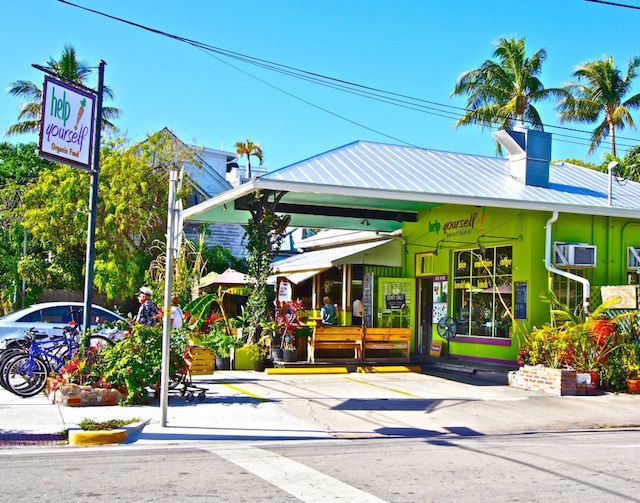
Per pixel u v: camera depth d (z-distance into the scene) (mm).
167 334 10633
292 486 6934
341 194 15969
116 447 9281
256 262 18047
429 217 21203
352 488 6906
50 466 7812
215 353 17656
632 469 8094
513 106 39562
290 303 18016
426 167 19625
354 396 14062
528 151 19625
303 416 11852
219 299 21047
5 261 30641
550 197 18281
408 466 8055
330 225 23266
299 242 30078
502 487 7051
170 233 10695
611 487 7141
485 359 18703
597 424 12352
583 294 17531
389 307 21391
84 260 29828
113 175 29516
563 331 15984
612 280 18719
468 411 12898
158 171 30766
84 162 13414
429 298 21781
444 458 8609
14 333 16656
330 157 18359
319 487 6922
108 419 10719
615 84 41406
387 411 12602
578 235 18375
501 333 18328
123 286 28484
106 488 6742
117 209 27875
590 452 9258
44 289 30859
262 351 17844
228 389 14438
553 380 15133
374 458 8547
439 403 13562
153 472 7504
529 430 11625
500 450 9297
